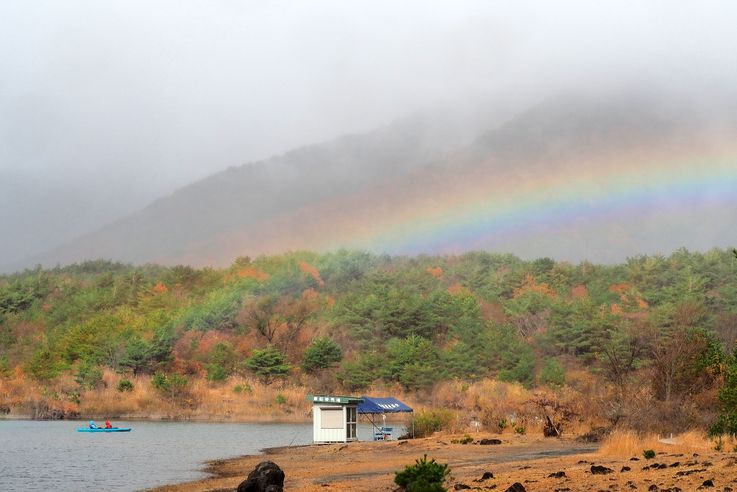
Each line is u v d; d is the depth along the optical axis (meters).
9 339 175.75
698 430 38.09
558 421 49.09
